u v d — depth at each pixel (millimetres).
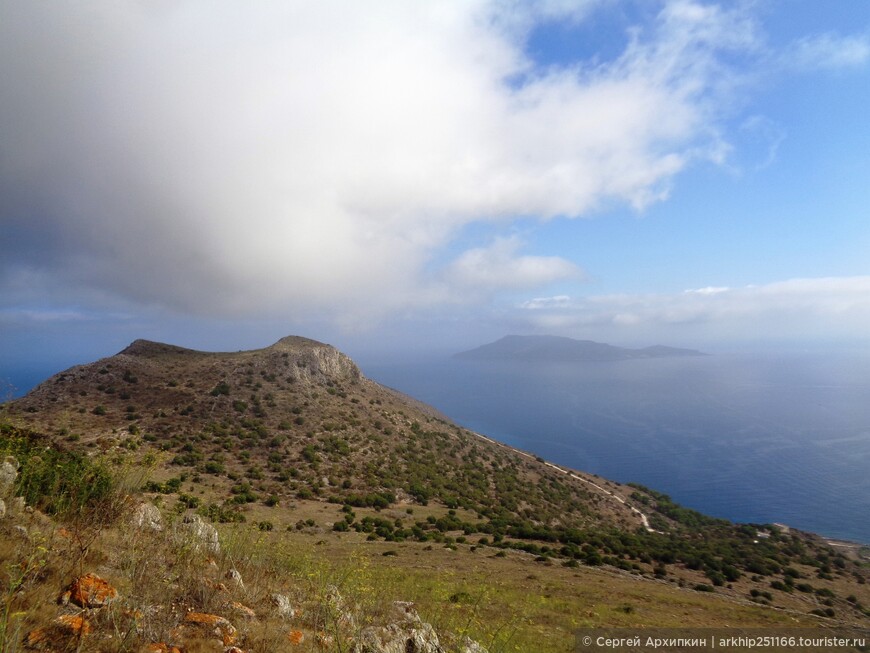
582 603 20703
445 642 8336
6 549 5773
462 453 92375
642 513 90375
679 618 19984
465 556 34031
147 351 93688
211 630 5641
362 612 8000
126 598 5523
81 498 7988
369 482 64812
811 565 57844
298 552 11430
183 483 40750
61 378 74438
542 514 70250
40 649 4301
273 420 75625
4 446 8852
